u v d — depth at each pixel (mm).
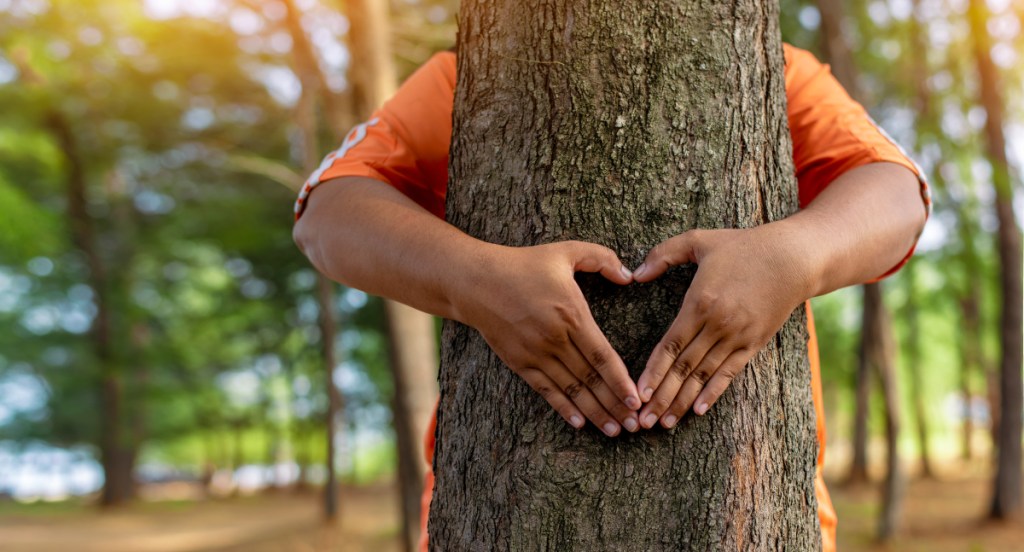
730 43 1147
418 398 6375
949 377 23469
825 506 1416
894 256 1169
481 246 1044
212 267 19156
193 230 14789
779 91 1231
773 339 1148
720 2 1150
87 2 10359
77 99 12414
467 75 1226
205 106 12797
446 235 1072
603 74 1114
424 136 1369
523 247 1038
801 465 1170
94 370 18375
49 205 16375
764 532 1089
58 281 18047
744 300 991
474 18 1226
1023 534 9555
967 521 10523
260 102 12539
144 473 40406
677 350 1003
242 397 26047
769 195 1178
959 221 8953
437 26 7449
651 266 1028
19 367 19672
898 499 9320
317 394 21453
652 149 1101
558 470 1049
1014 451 10281
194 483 36406
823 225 1074
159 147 13617
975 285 13711
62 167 12320
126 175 16891
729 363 1027
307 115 8320
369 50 5789
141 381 20156
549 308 983
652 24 1121
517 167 1136
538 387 1039
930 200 1279
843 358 17000
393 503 16906
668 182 1100
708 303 987
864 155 1279
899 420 9383
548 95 1126
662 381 1011
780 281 1006
